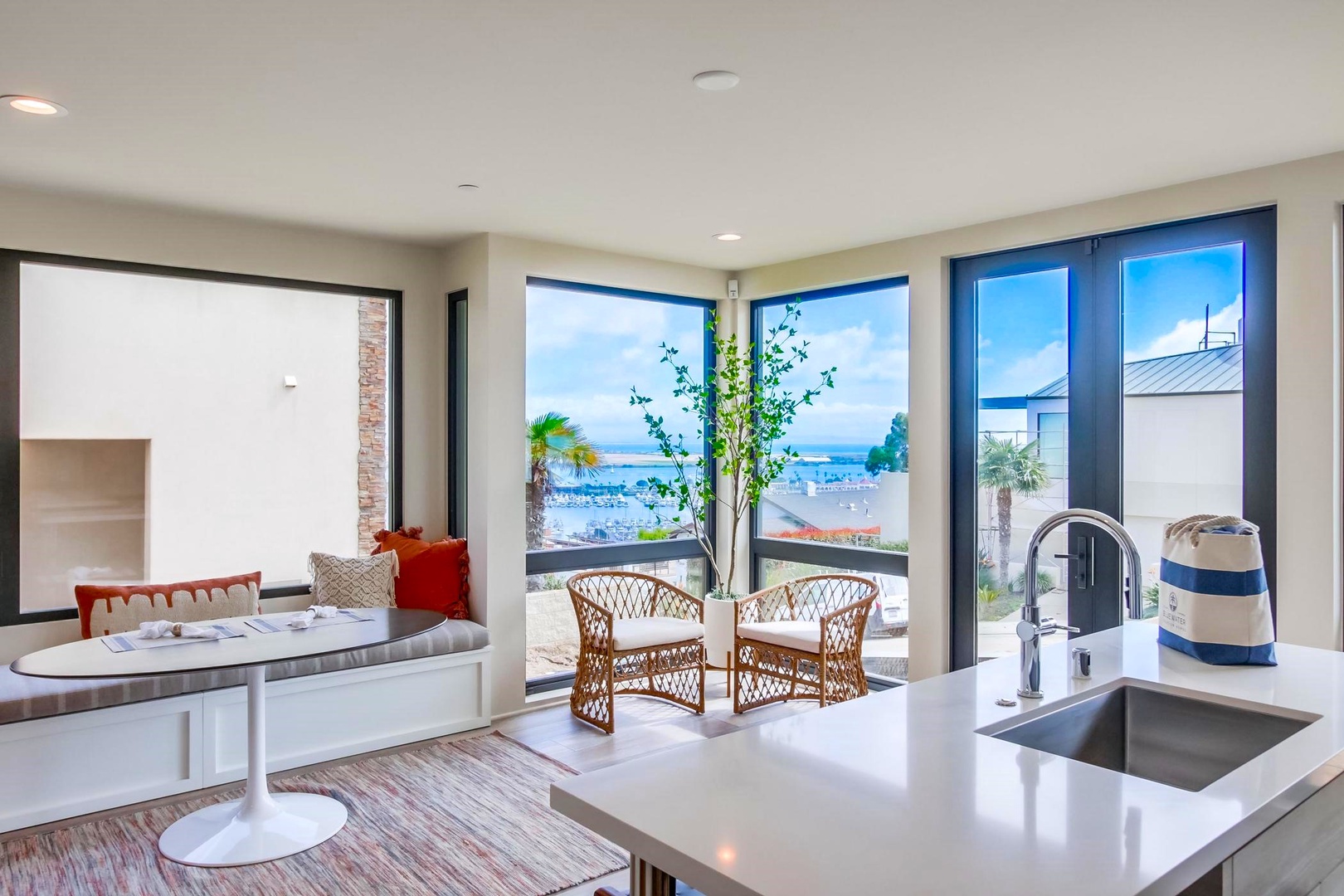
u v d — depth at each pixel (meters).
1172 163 3.43
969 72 2.58
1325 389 3.31
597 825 1.31
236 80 2.64
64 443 4.09
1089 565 4.07
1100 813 1.30
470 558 4.76
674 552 5.65
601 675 4.51
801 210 4.16
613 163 3.45
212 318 4.55
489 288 4.62
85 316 4.16
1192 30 2.30
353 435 4.96
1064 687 2.01
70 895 2.80
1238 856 1.31
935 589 4.61
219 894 2.82
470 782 3.77
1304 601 3.36
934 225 4.44
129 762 3.47
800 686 5.14
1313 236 3.34
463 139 3.18
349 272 4.73
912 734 1.67
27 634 3.90
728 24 2.27
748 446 5.27
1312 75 2.59
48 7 2.18
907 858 1.15
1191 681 2.05
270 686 3.81
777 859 1.15
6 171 3.57
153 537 4.38
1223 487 3.65
